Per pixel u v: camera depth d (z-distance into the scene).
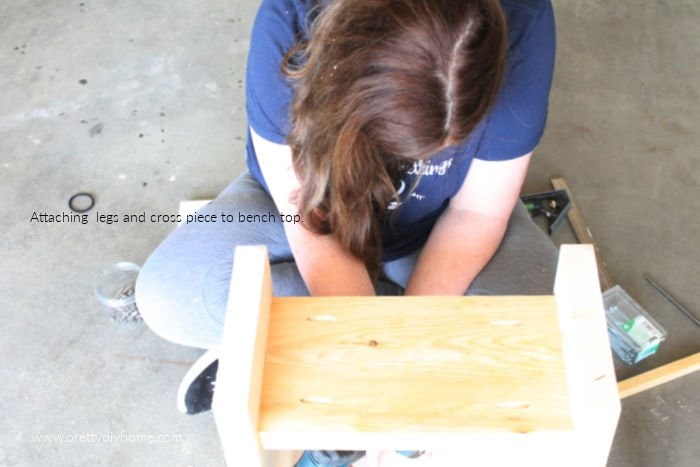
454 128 0.61
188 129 1.73
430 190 0.95
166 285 1.05
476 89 0.59
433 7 0.57
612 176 1.64
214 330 1.06
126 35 1.96
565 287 0.56
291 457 0.88
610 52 1.92
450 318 0.62
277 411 0.56
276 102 0.82
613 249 1.50
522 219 1.07
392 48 0.57
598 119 1.76
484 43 0.58
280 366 0.58
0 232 1.51
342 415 0.55
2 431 1.23
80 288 1.42
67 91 1.81
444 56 0.57
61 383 1.29
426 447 0.57
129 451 1.21
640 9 2.05
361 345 0.60
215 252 1.05
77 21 2.01
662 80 1.85
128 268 1.44
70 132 1.72
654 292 1.43
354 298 0.64
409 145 0.62
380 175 0.76
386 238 1.03
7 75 1.85
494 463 0.68
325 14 0.63
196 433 1.23
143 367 1.31
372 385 0.57
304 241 0.90
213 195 1.59
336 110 0.62
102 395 1.28
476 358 0.59
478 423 0.54
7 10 2.04
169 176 1.63
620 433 1.22
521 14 0.79
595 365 0.51
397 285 1.11
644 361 1.32
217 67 1.88
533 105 0.83
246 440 0.52
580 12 2.04
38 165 1.64
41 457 1.20
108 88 1.82
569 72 1.87
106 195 1.59
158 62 1.89
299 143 0.74
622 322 1.33
